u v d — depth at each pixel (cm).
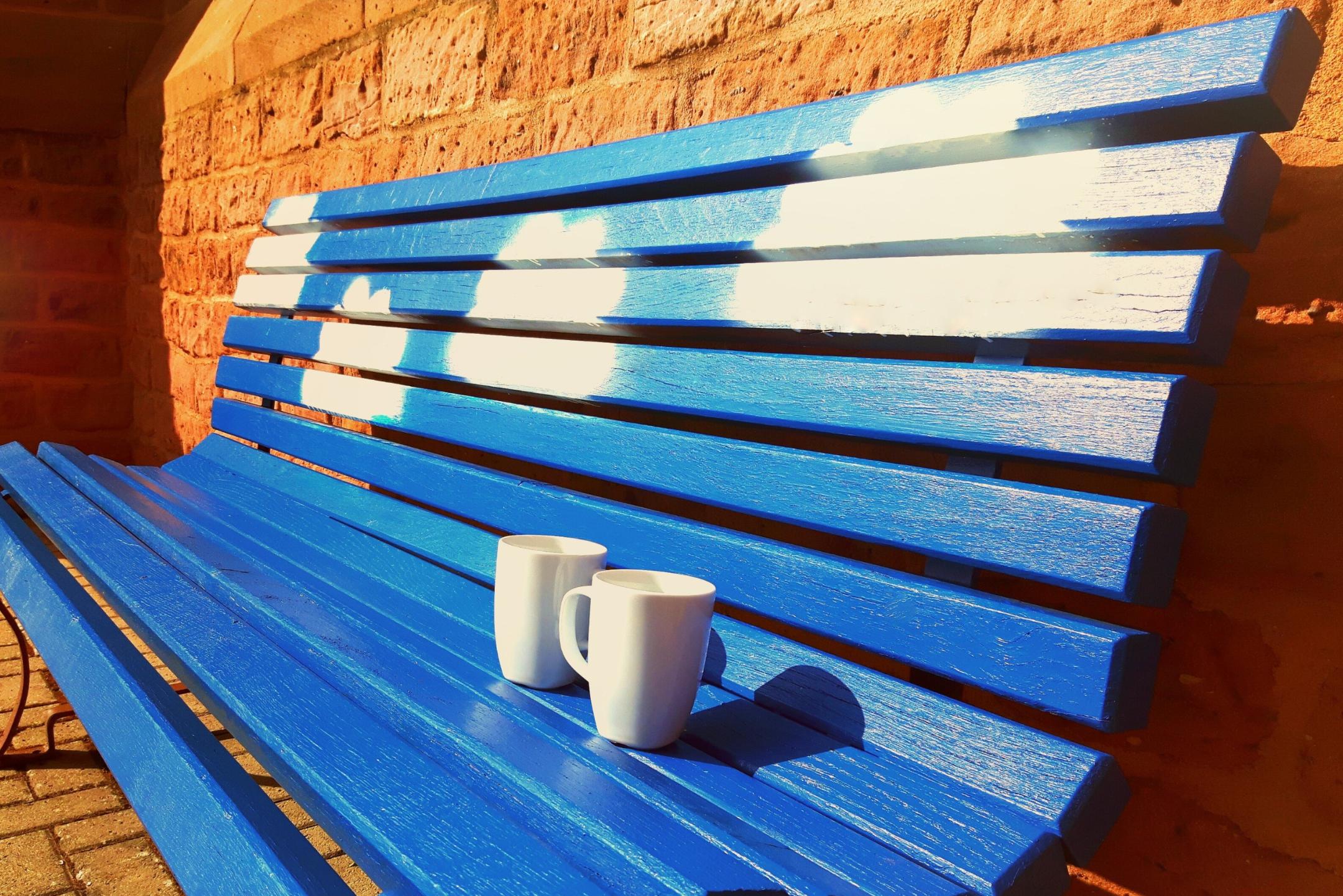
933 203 104
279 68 333
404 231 203
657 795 84
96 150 504
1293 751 105
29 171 491
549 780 86
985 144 104
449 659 120
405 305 195
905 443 104
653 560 127
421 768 87
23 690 210
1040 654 86
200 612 135
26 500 207
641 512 131
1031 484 90
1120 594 82
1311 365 105
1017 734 87
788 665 108
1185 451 84
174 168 431
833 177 126
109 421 516
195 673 114
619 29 196
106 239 509
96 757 219
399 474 184
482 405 167
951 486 96
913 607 96
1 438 494
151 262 470
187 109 412
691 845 75
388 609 141
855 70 153
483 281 174
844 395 108
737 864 73
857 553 148
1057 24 127
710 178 138
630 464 135
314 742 92
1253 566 109
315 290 233
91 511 195
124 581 149
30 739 226
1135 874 118
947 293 100
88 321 508
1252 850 108
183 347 431
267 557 167
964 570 98
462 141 245
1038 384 91
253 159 354
